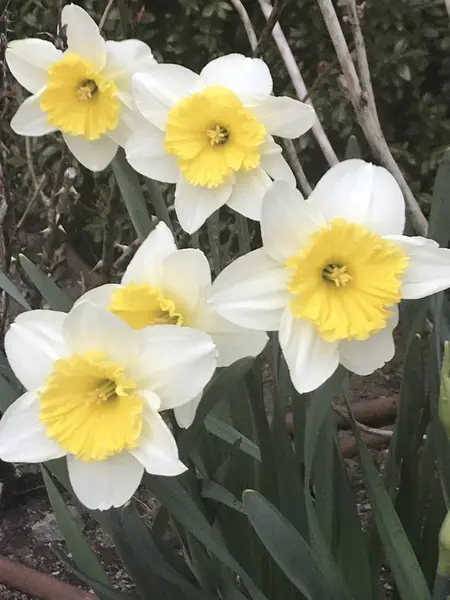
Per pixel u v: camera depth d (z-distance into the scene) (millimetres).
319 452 396
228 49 1089
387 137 1084
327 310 294
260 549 464
